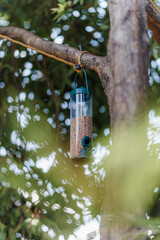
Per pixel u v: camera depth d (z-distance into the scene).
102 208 1.30
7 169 2.68
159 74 2.76
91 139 2.06
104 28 2.79
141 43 1.33
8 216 2.59
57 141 2.65
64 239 2.47
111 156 1.12
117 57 1.31
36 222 2.47
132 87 1.25
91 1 2.89
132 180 1.03
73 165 2.56
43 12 2.94
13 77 2.82
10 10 2.97
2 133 2.79
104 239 1.24
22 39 2.18
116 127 1.20
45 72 2.69
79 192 2.54
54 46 1.98
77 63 1.89
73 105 2.10
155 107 2.41
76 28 2.88
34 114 2.81
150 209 2.25
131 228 1.23
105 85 1.68
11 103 2.85
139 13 1.39
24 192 2.60
